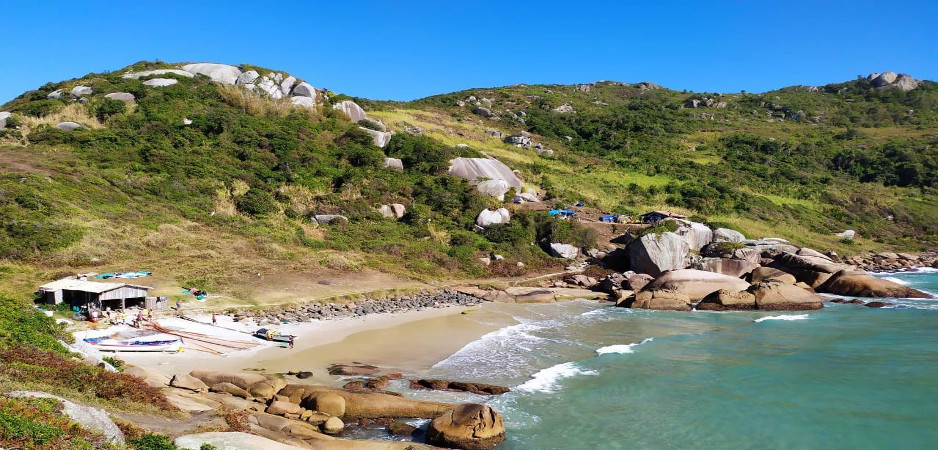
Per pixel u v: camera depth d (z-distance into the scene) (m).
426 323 32.53
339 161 64.44
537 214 59.03
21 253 35.69
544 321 34.06
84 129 58.91
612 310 38.38
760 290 39.38
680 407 19.66
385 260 47.12
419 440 17.05
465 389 21.09
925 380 22.11
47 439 10.55
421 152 70.44
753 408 19.55
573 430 17.77
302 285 38.34
